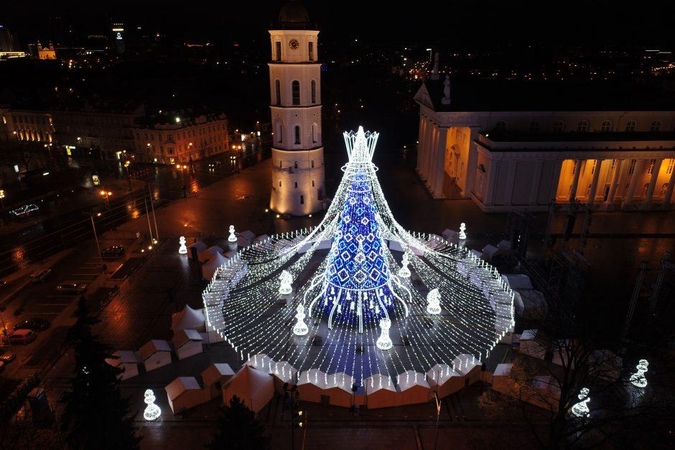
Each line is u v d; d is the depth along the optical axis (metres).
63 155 108.44
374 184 41.84
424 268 50.75
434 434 29.75
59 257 56.03
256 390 30.91
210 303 43.81
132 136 101.00
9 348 38.81
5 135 115.81
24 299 46.62
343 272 39.34
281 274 47.12
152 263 53.47
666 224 63.28
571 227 49.16
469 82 78.06
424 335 39.56
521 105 71.06
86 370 24.64
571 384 23.73
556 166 66.06
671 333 34.94
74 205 75.44
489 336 39.38
